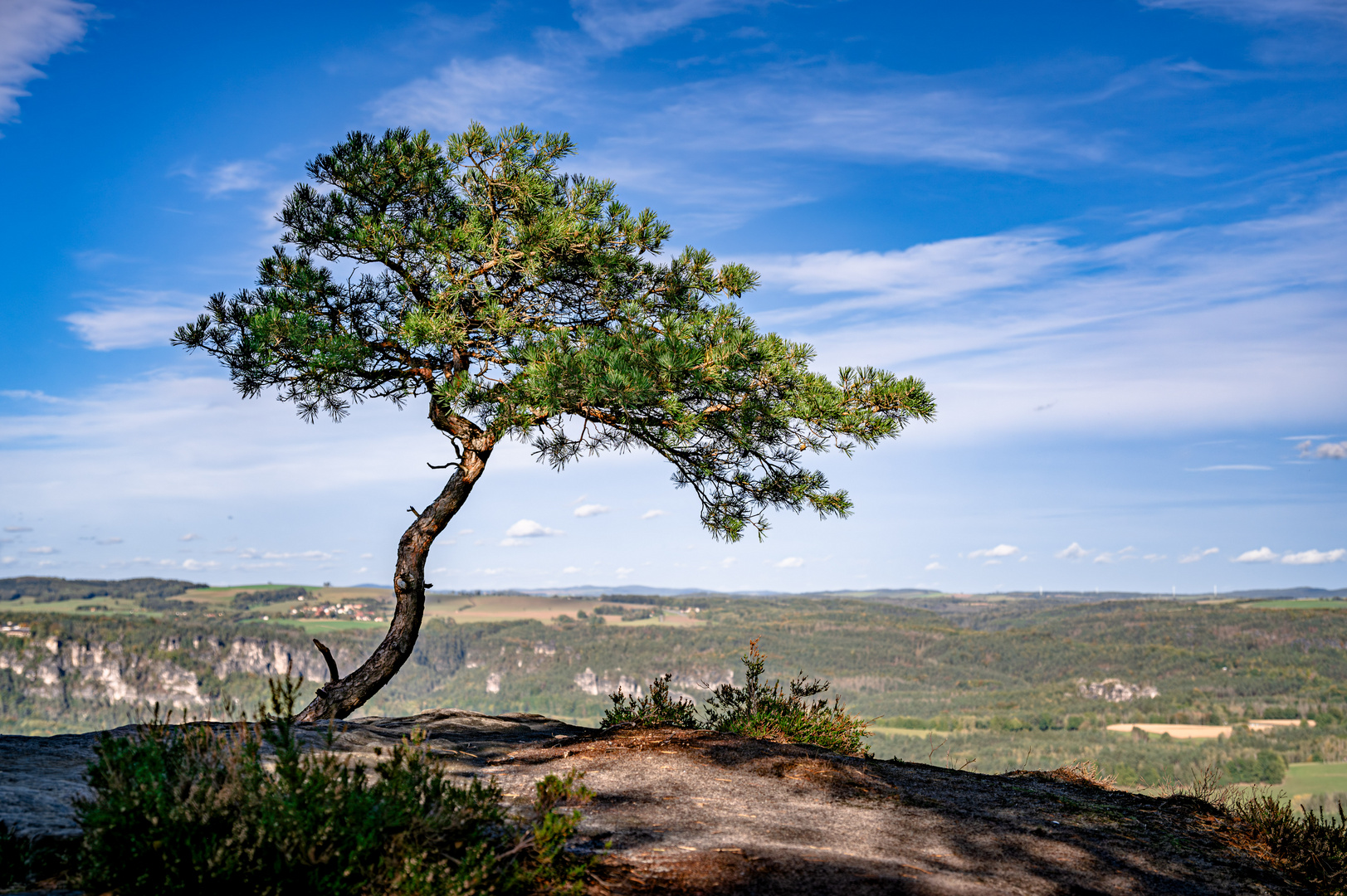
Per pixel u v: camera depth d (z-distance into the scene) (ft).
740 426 30.68
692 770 21.21
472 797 13.57
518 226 32.24
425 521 31.48
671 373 27.50
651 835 15.60
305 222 33.01
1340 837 18.34
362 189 32.40
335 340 29.86
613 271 33.94
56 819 13.42
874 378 30.55
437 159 32.91
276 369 32.50
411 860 11.37
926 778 23.17
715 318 30.17
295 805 11.60
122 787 11.76
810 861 14.52
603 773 20.67
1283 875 17.70
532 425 29.25
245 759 12.74
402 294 33.94
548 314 35.27
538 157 33.99
